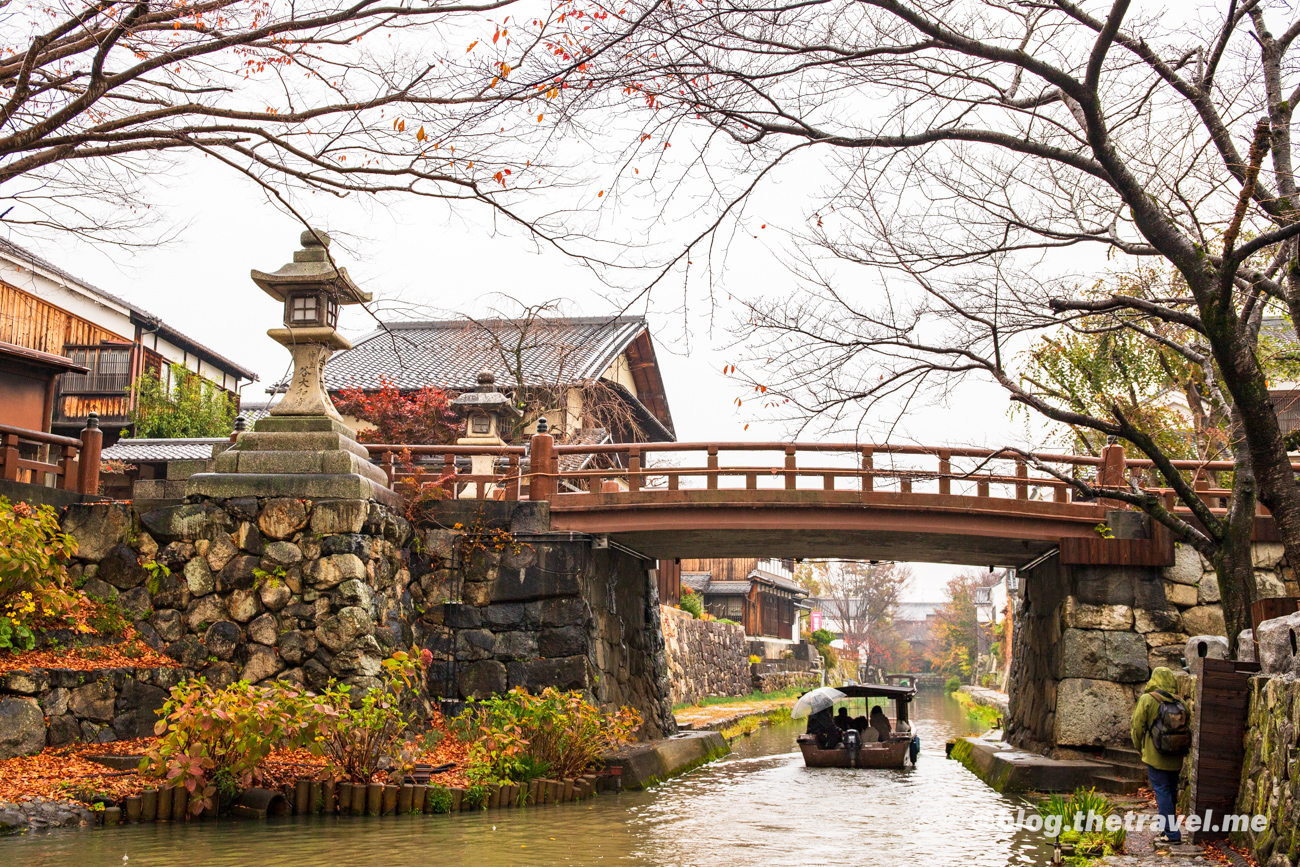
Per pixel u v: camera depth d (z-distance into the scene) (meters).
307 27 8.88
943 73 8.81
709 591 47.19
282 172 9.29
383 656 13.23
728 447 15.77
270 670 12.63
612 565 17.94
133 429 26.98
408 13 8.99
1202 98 9.55
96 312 28.16
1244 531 11.20
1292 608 9.44
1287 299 10.25
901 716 19.92
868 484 15.38
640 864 8.74
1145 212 9.16
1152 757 9.21
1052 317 10.77
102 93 8.61
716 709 30.06
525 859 8.62
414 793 10.73
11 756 10.55
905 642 100.44
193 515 13.28
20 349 20.34
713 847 9.70
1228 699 8.79
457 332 26.78
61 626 12.41
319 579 12.91
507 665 15.16
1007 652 55.06
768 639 50.34
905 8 7.98
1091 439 18.91
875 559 20.11
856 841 10.30
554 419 26.30
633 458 15.95
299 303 14.20
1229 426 13.41
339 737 10.79
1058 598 16.19
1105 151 8.78
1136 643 15.00
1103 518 15.36
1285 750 7.46
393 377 26.83
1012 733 19.30
